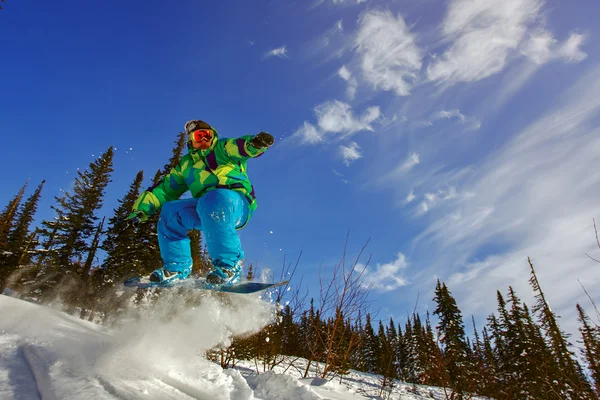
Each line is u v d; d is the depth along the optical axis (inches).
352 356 272.5
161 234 118.9
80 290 648.4
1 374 85.2
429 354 318.7
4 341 117.6
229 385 109.1
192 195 122.6
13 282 786.8
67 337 130.3
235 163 120.5
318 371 272.2
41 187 1238.9
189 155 124.0
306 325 284.7
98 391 80.0
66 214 831.1
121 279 651.5
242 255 111.6
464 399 297.1
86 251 805.9
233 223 110.7
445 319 936.3
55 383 82.0
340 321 265.9
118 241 721.0
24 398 74.2
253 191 123.2
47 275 719.7
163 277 113.4
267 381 138.6
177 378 102.2
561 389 247.9
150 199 125.1
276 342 291.0
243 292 107.3
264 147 114.9
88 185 868.6
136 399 80.0
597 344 223.8
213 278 103.3
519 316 812.0
